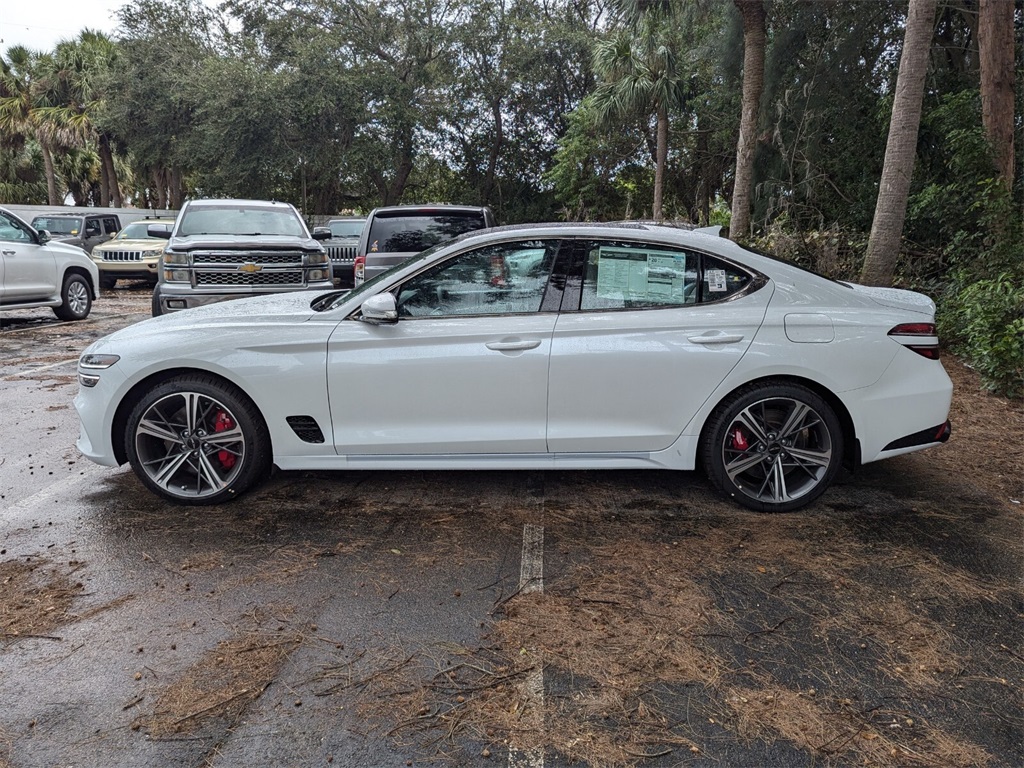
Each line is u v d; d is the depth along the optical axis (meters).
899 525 3.82
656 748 2.22
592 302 3.88
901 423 3.88
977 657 2.68
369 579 3.24
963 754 2.20
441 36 26.66
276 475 4.53
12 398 6.52
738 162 13.80
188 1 27.94
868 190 14.66
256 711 2.37
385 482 4.43
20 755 2.16
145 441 4.00
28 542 3.61
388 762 2.15
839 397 3.83
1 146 32.94
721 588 3.17
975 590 3.16
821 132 15.40
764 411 3.91
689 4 16.47
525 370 3.81
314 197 30.52
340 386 3.87
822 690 2.49
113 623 2.88
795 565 3.38
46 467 4.71
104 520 3.87
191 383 3.92
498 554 3.49
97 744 2.22
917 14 8.23
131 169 37.81
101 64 29.67
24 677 2.54
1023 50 12.57
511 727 2.30
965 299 7.56
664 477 4.52
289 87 24.55
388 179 29.84
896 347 3.85
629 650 2.71
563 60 26.81
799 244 11.30
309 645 2.74
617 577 3.26
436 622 2.90
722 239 4.01
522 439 3.89
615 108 19.39
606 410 3.86
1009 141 10.23
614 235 3.91
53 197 31.95
